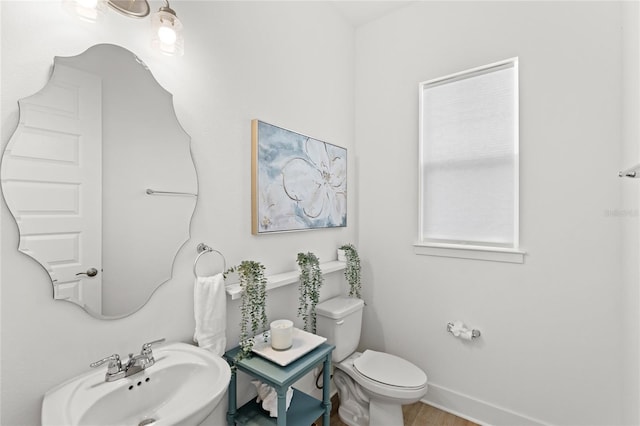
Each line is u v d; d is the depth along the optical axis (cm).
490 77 198
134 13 108
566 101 172
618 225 158
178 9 132
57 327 99
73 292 102
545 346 178
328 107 225
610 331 160
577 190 169
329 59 226
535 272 180
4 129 89
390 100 239
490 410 194
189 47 136
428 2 222
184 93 134
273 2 180
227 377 105
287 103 189
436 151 220
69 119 101
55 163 98
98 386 100
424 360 221
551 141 176
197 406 89
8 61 89
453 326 204
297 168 192
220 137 149
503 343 191
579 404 168
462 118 209
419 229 225
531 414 182
